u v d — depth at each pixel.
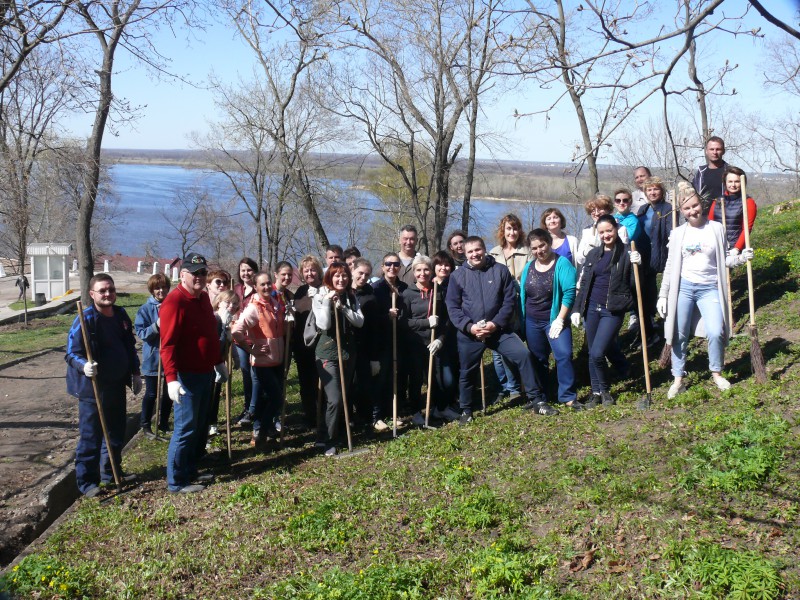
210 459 8.43
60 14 9.91
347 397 8.30
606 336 7.79
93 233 44.00
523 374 8.14
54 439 9.98
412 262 8.89
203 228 44.59
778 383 6.97
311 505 6.52
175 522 6.65
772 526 4.74
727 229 9.17
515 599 4.54
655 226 9.36
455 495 6.25
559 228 9.23
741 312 10.03
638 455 6.16
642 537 4.91
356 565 5.39
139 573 5.63
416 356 8.84
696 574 4.36
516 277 8.90
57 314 26.62
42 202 29.50
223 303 8.85
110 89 16.36
